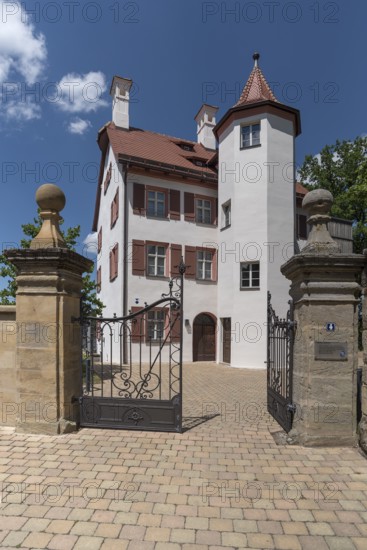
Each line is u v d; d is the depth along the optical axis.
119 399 5.11
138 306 15.39
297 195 18.59
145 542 2.57
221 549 2.50
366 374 4.29
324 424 4.43
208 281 16.69
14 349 5.07
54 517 2.86
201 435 4.87
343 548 2.53
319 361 4.47
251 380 10.69
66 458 4.01
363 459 4.05
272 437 4.79
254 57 17.19
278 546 2.54
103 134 19.22
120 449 4.30
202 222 17.05
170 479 3.53
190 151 20.53
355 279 4.52
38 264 4.89
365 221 23.14
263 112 14.98
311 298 4.48
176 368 13.81
